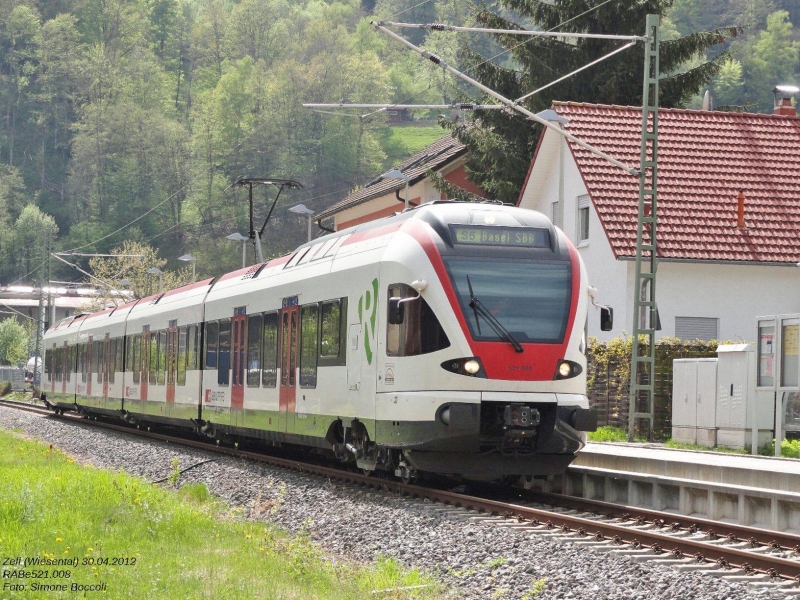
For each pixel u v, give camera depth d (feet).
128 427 138.82
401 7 600.39
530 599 36.81
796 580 37.83
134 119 467.11
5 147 522.88
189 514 51.01
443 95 472.03
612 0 164.45
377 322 62.59
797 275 120.16
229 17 558.56
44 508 50.14
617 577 38.78
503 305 59.57
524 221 62.34
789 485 54.03
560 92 166.61
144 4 574.97
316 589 36.42
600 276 121.39
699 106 371.15
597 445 85.87
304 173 444.96
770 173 128.06
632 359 92.32
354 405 65.16
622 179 122.62
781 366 77.46
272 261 86.79
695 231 118.42
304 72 456.45
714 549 41.65
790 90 151.33
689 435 88.94
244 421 86.48
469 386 58.29
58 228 484.33
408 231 61.98
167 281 280.51
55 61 528.63
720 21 521.24
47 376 180.65
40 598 32.99
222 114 450.30
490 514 54.65
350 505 58.23
